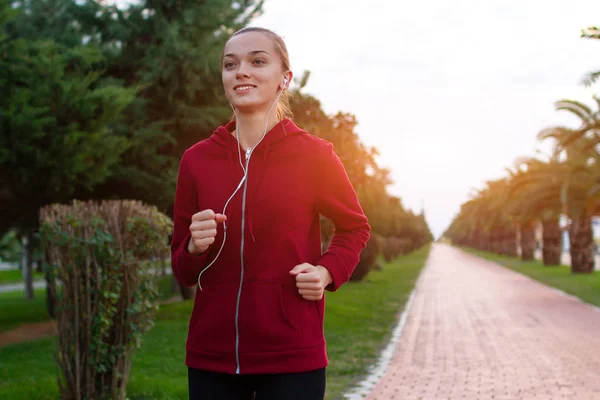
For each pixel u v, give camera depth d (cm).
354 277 2580
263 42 187
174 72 1363
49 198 1180
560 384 689
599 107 2006
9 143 981
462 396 634
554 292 2027
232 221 182
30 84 1005
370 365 805
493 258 5650
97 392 512
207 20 1395
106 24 1453
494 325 1223
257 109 188
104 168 1073
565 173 2152
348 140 1722
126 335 514
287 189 182
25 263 2777
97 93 1022
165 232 526
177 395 583
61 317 504
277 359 178
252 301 179
